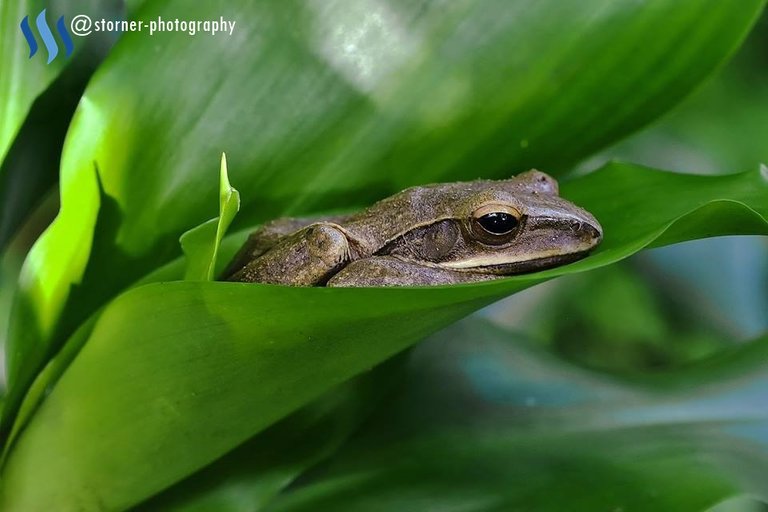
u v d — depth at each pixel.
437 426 0.29
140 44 0.28
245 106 0.28
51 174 0.30
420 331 0.26
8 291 0.37
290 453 0.28
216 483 0.28
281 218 0.29
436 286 0.25
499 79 0.29
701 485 0.27
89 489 0.27
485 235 0.29
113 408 0.27
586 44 0.29
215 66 0.28
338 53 0.29
